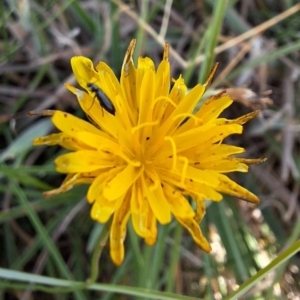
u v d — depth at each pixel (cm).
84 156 5
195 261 9
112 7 9
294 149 10
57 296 8
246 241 9
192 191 5
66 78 9
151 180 5
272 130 10
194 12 10
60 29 9
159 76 5
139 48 8
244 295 8
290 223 9
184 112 5
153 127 5
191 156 5
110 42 9
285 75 10
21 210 8
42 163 9
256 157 10
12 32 9
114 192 5
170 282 7
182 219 5
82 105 5
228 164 5
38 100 9
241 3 10
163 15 10
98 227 8
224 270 9
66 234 9
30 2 9
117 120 5
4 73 9
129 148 5
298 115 9
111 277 9
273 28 10
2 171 7
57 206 9
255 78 10
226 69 8
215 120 5
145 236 5
